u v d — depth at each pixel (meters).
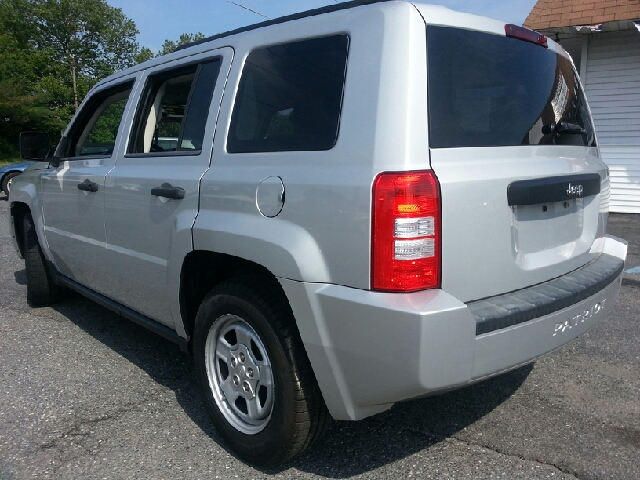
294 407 2.32
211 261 2.81
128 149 3.53
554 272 2.56
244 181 2.49
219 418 2.75
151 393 3.37
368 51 2.17
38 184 4.66
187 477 2.52
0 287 5.83
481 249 2.16
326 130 2.25
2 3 53.53
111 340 4.26
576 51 12.02
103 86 4.03
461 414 3.09
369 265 2.01
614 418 3.03
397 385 1.99
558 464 2.60
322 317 2.14
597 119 11.56
